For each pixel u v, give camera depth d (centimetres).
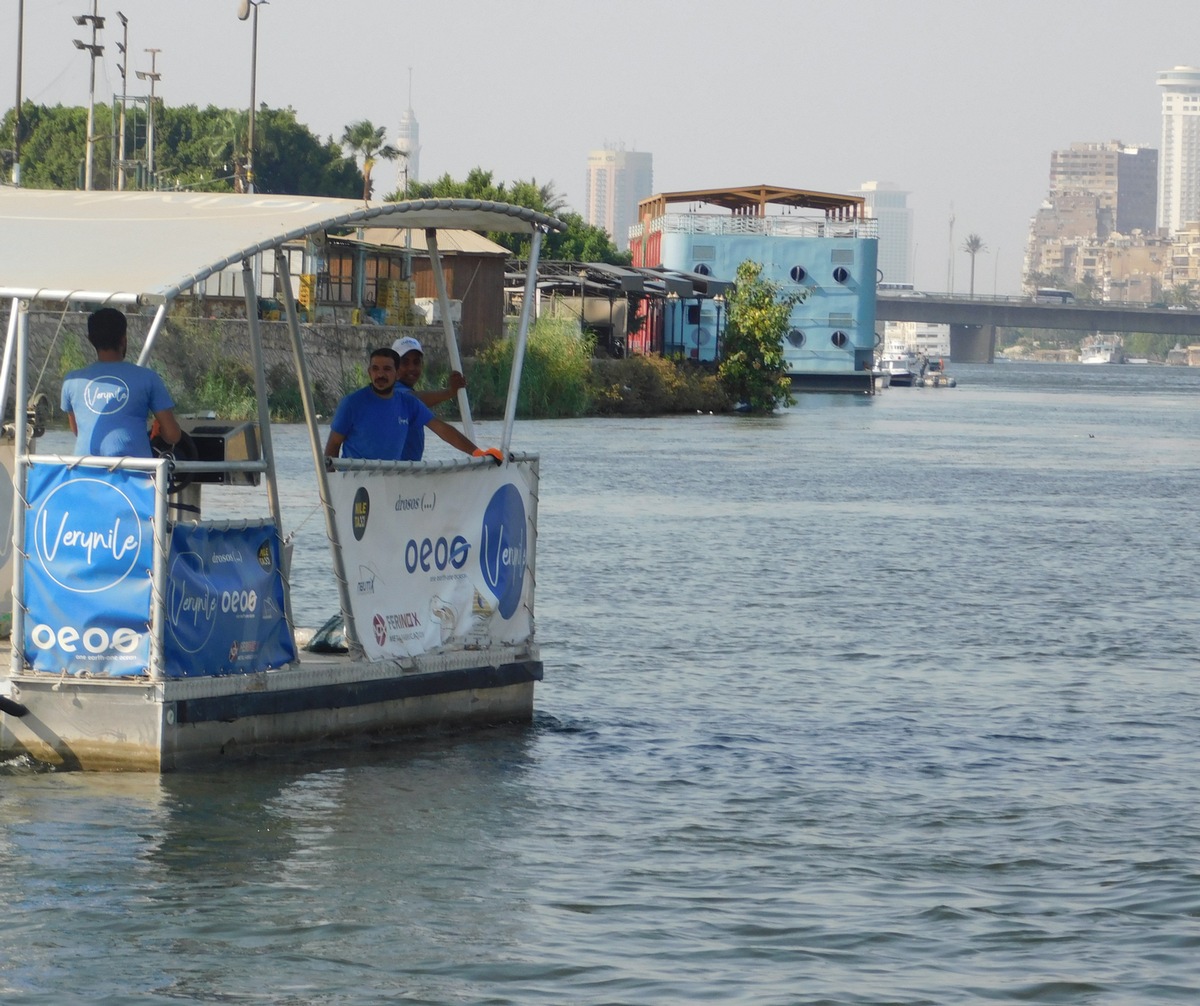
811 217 17100
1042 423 11875
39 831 1360
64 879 1247
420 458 1777
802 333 17050
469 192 16038
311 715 1652
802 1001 1046
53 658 1528
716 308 13675
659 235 17300
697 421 10700
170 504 1545
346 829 1402
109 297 1445
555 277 12194
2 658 1673
